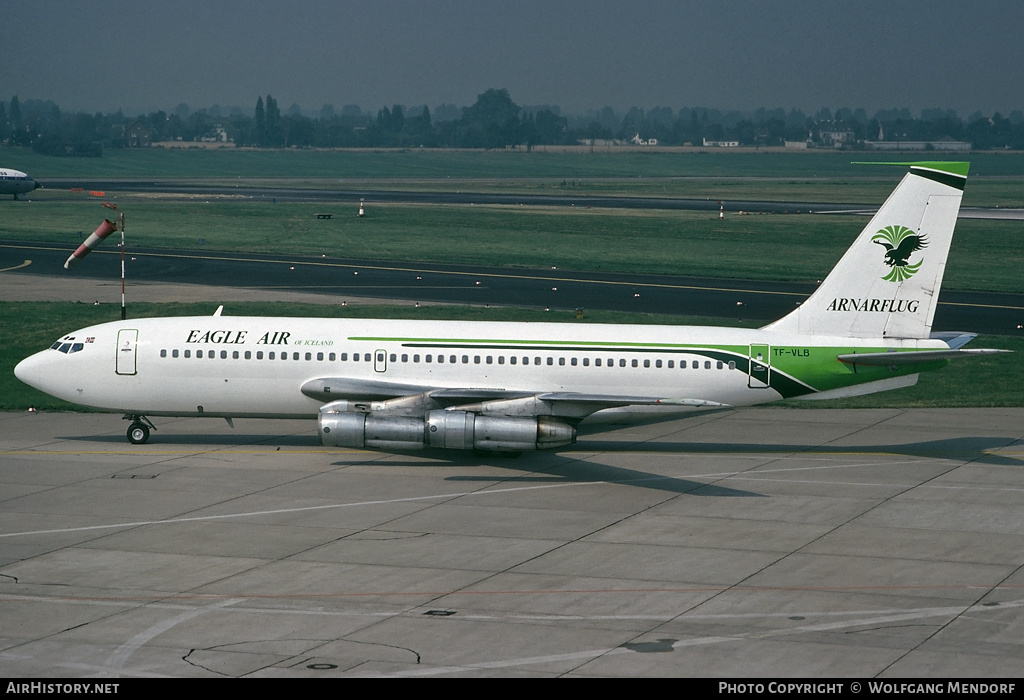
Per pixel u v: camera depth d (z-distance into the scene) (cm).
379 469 16400
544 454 17575
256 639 9619
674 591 10988
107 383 17338
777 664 9112
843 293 17112
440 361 17138
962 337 17738
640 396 17075
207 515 13725
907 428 19800
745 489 15338
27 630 9806
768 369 17062
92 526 13200
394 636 9712
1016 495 15038
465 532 13075
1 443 17762
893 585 11212
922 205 16712
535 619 10162
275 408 17400
